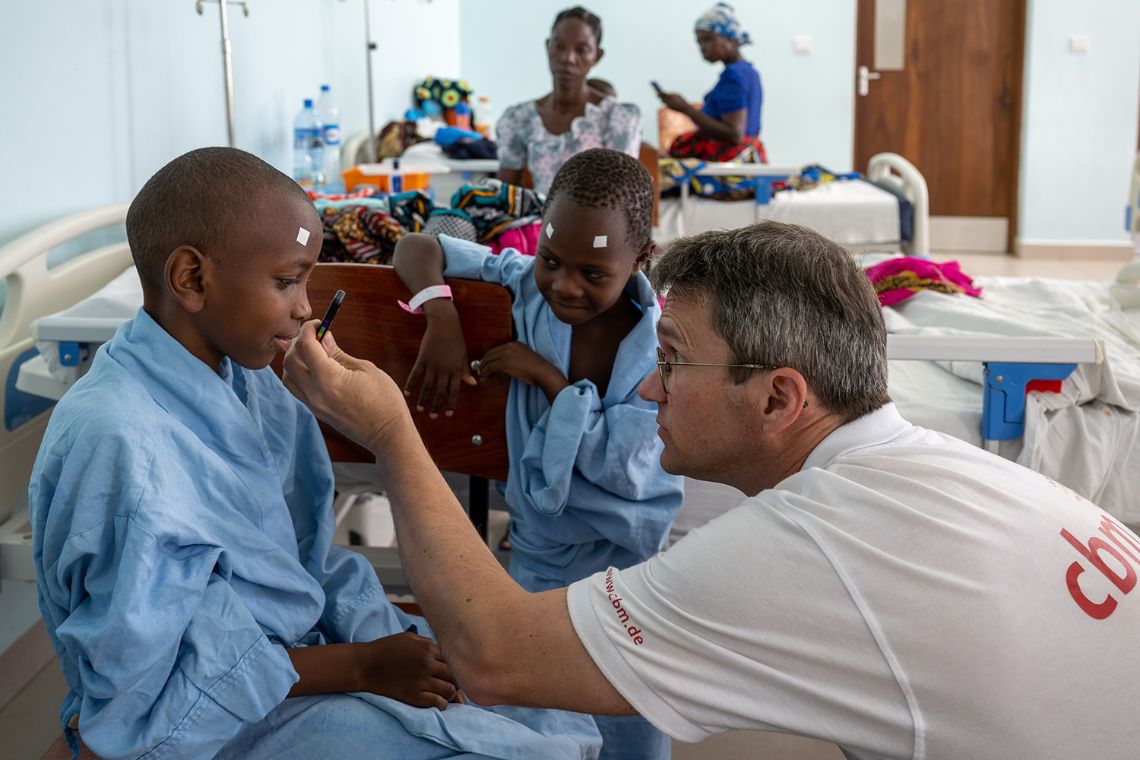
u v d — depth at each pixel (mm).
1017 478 906
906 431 951
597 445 1393
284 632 1038
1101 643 813
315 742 1012
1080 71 6723
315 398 1042
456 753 1034
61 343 1627
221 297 983
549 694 878
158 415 966
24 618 2062
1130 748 812
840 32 6973
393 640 1088
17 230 2025
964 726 798
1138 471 1735
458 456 1539
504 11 7113
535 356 1442
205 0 2766
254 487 1048
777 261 916
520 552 1503
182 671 920
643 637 856
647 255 1428
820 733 820
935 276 2598
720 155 4766
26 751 1845
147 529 892
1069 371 1656
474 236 1905
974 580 802
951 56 7012
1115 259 6883
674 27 7035
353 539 2543
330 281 1503
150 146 2553
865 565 811
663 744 1447
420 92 5184
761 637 820
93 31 2275
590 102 3578
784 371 904
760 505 879
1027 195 6895
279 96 3395
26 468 1959
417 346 1511
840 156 7141
